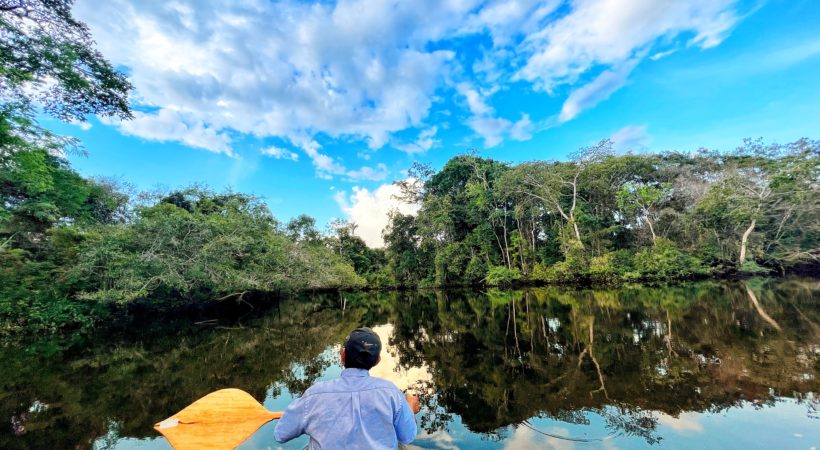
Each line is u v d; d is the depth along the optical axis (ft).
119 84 33.06
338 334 28.35
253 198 56.75
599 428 9.91
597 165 77.41
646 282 67.72
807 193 64.34
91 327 32.55
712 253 70.08
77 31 30.42
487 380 14.80
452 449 9.14
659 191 75.20
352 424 4.80
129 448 9.59
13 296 29.19
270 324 35.09
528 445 9.19
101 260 32.12
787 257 67.87
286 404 12.68
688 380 13.32
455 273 92.07
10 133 26.00
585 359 16.96
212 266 36.88
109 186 49.16
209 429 9.93
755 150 73.61
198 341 25.90
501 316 34.27
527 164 78.48
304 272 51.13
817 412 10.26
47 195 34.40
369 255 124.16
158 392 14.24
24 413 12.26
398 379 15.49
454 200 98.37
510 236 91.40
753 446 8.64
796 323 22.71
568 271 72.59
